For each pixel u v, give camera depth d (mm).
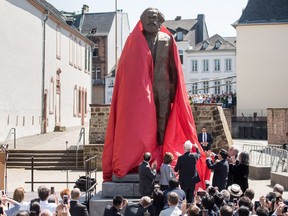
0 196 9023
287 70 42781
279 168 19906
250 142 35781
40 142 28156
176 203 8148
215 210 8070
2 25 28094
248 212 7117
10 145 26156
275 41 42938
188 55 71562
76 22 74188
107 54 72062
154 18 12391
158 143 12562
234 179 11906
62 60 42156
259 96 43125
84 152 22016
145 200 8578
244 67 43469
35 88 34469
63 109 42531
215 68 70625
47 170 21859
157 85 12398
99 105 25141
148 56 12195
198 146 12766
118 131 11945
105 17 74250
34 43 34250
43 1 42719
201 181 12594
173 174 10859
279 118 33438
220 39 71812
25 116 32281
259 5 44156
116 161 11844
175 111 12664
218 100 43844
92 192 13375
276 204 8273
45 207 8750
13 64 30031
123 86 12062
